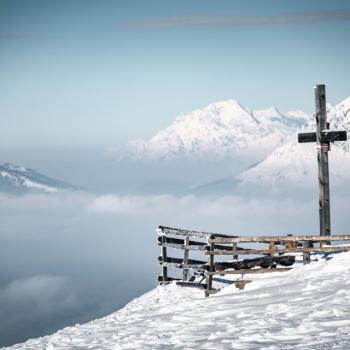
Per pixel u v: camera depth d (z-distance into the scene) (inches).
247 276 1457.9
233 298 1235.9
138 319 1248.2
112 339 1064.8
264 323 945.5
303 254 1419.8
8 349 1131.3
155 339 986.1
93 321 1328.7
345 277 1203.9
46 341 1154.0
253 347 810.2
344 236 1373.0
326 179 1551.4
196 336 949.8
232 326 978.1
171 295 1464.1
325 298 1047.6
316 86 1549.0
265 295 1187.9
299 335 840.9
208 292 1396.4
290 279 1301.7
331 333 824.3
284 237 1392.7
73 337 1142.3
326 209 1551.4
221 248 1610.5
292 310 1003.3
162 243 1567.4
